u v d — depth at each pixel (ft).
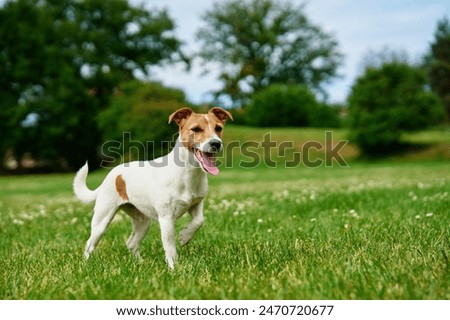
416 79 129.08
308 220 25.22
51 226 27.78
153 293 12.99
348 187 43.27
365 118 125.70
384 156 125.29
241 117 179.63
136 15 164.04
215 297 12.78
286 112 160.66
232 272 14.46
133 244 19.25
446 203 27.12
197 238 21.86
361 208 28.22
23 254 19.49
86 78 157.38
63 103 146.10
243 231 22.72
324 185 48.60
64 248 20.95
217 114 17.43
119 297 12.94
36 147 148.56
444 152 120.06
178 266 15.56
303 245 18.13
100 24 164.96
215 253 17.84
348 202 30.73
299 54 214.90
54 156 148.77
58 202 43.09
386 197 32.83
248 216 26.86
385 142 124.36
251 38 213.87
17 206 41.83
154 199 16.84
